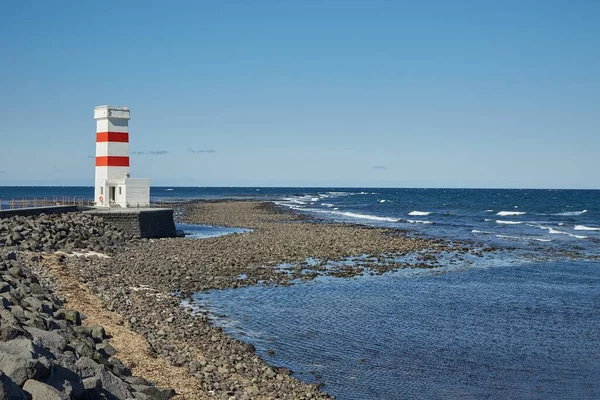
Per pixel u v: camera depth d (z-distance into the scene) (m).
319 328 22.58
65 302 20.41
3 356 10.54
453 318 24.84
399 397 16.30
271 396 15.20
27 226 37.78
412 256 42.72
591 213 98.75
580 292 30.66
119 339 17.55
